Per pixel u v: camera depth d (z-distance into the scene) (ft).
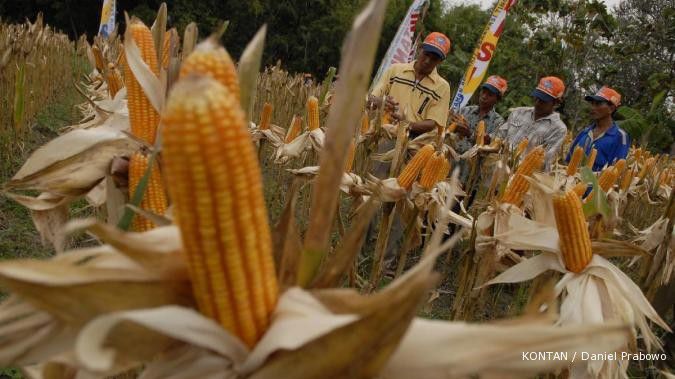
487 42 30.25
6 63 23.11
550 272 10.26
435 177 13.85
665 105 45.39
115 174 7.73
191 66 4.09
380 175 21.61
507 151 15.81
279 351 3.77
